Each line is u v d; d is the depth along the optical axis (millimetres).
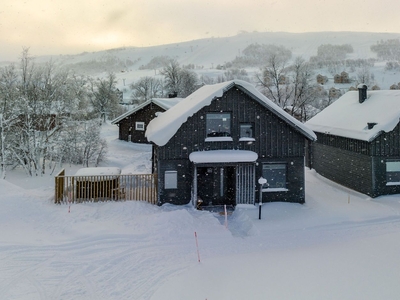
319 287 7863
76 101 32469
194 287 8438
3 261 10086
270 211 16281
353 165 20766
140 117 39094
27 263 10062
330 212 15977
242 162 16625
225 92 17328
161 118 23125
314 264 9586
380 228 14141
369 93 24047
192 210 16266
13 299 8023
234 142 17484
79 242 11781
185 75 77188
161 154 17016
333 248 11430
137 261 10500
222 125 17578
